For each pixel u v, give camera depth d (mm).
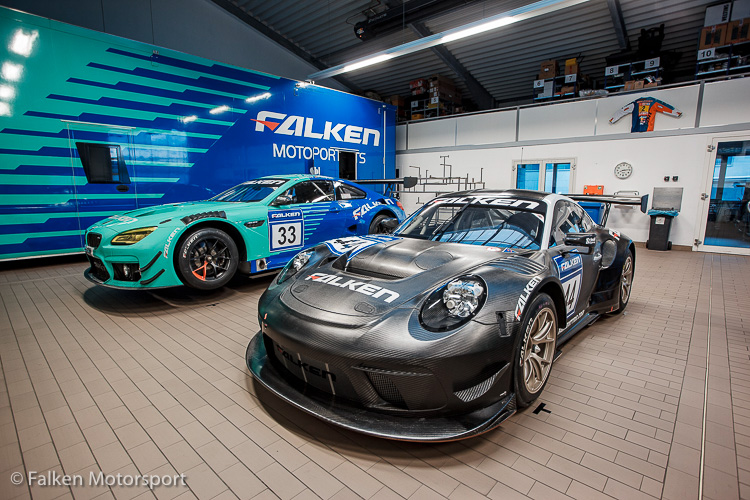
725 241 6809
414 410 1520
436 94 10906
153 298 3709
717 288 4406
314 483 1396
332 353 1526
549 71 9227
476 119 9477
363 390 1545
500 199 2680
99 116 5133
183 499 1312
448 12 8430
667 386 2152
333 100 8320
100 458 1518
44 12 7156
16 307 3408
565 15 8281
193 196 6168
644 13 7980
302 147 7797
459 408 1529
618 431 1733
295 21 10133
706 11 7355
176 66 5781
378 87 13219
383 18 9016
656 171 7238
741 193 6578
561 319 2158
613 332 3000
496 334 1553
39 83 4660
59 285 4164
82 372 2229
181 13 8961
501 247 2266
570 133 8133
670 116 7027
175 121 5852
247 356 2035
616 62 8500
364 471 1462
